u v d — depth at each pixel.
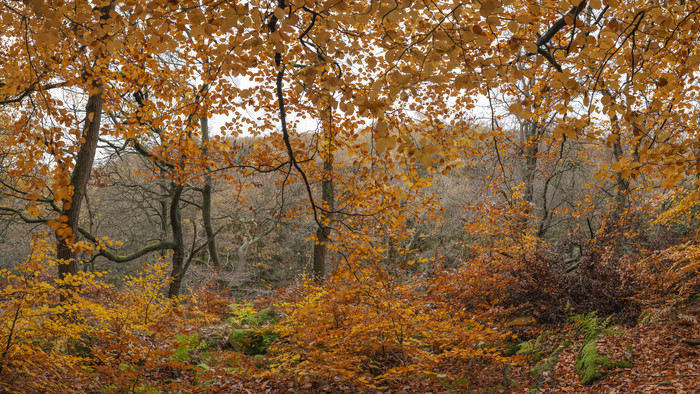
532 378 5.91
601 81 3.37
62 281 4.40
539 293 7.76
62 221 2.90
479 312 7.25
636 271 7.48
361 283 5.97
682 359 5.24
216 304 11.24
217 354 6.40
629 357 5.52
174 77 6.82
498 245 9.39
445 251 17.08
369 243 6.15
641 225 9.05
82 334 5.43
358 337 5.19
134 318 5.39
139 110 6.57
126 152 11.22
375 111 2.88
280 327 6.07
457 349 4.91
